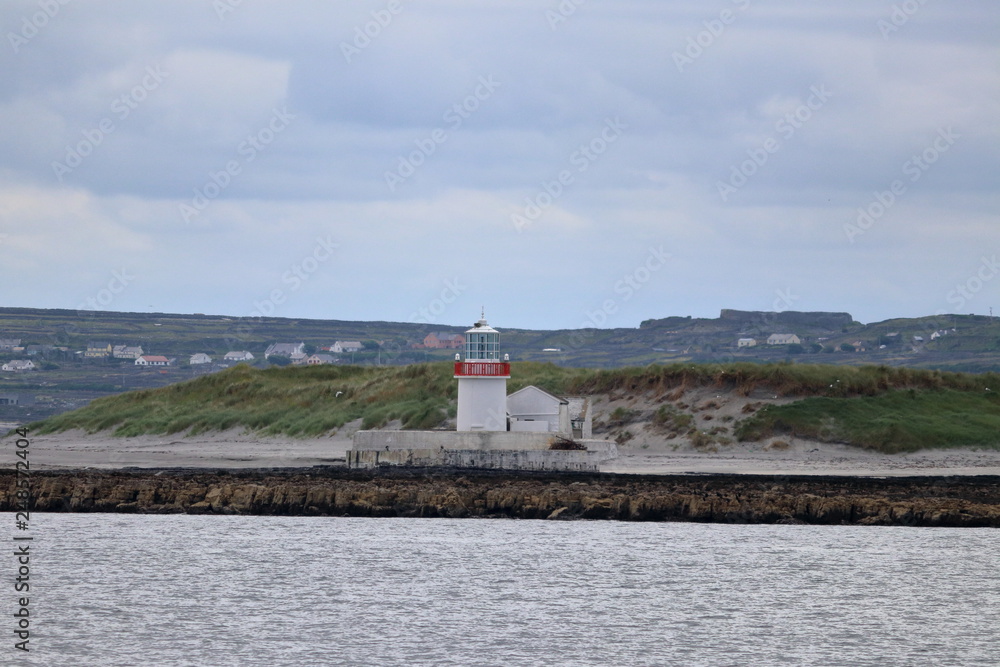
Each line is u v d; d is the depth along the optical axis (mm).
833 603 180375
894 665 151125
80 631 162000
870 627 168375
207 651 153625
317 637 160500
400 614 171625
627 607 176875
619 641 160125
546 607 176500
